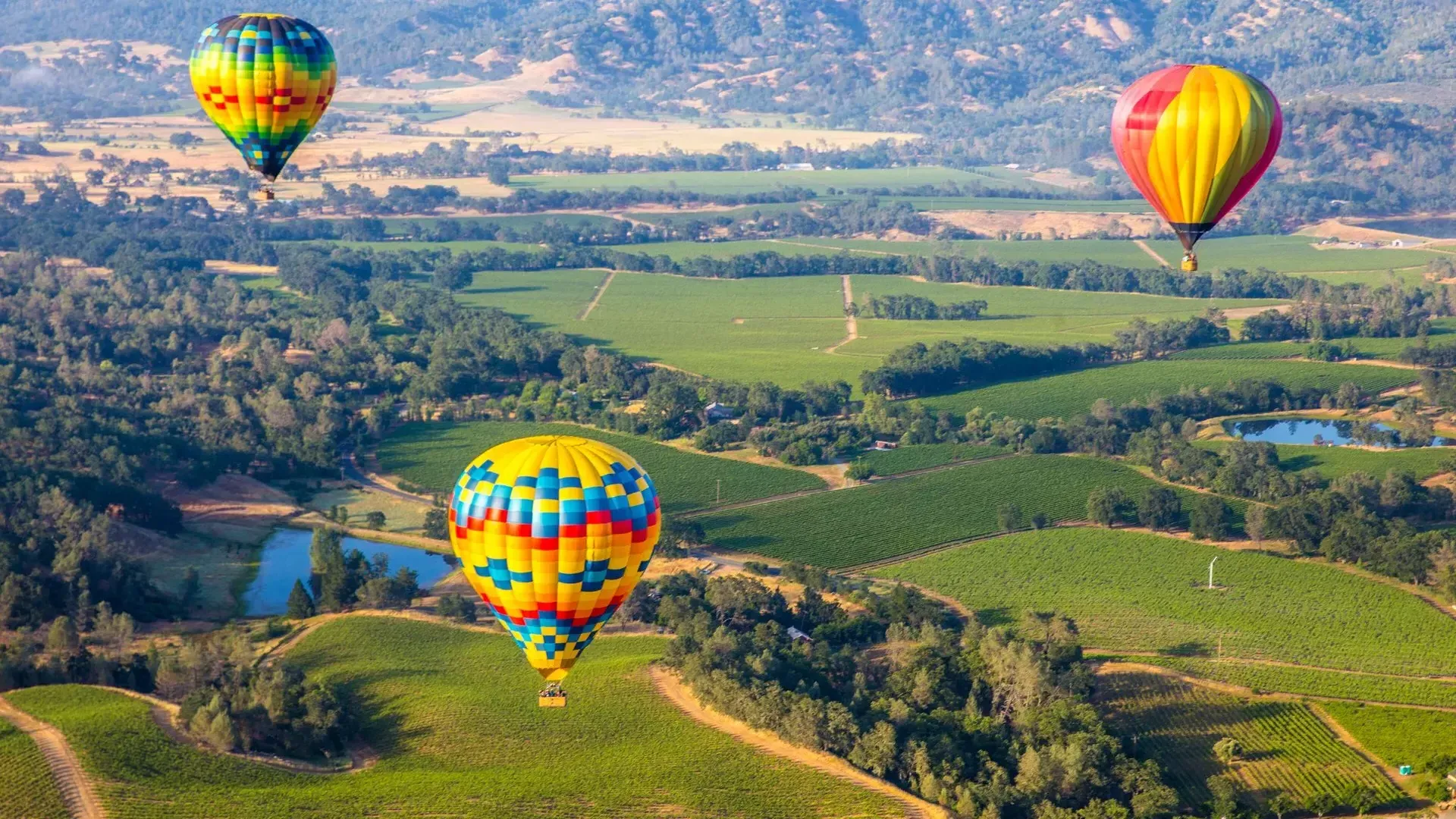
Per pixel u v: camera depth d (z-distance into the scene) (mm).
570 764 117312
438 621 147625
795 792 112938
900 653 135625
